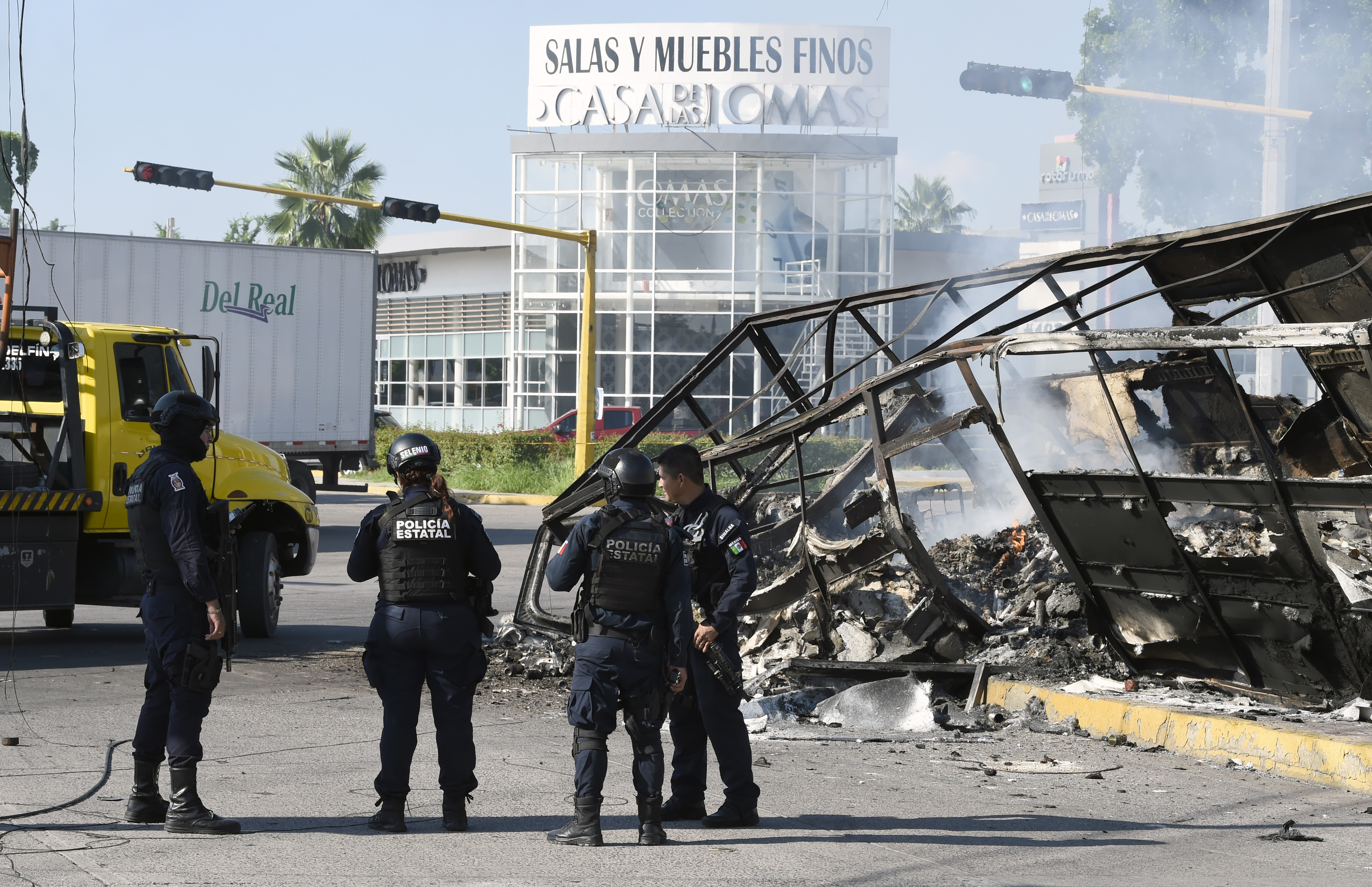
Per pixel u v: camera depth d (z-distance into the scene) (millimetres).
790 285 108562
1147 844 13914
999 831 14320
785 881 12180
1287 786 16781
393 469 14227
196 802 13641
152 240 56500
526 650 27078
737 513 14734
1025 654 23031
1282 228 20234
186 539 13492
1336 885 12383
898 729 20703
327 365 61844
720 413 109125
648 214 109750
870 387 22906
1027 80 44344
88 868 12156
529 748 18844
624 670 13500
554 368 112375
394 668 14000
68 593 26484
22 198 19719
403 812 14000
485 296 130125
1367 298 20781
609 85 108562
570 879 12117
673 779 14789
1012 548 28344
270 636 30031
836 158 107875
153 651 13828
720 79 107250
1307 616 19562
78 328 28250
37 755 17547
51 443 28484
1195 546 22562
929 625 23406
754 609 24875
